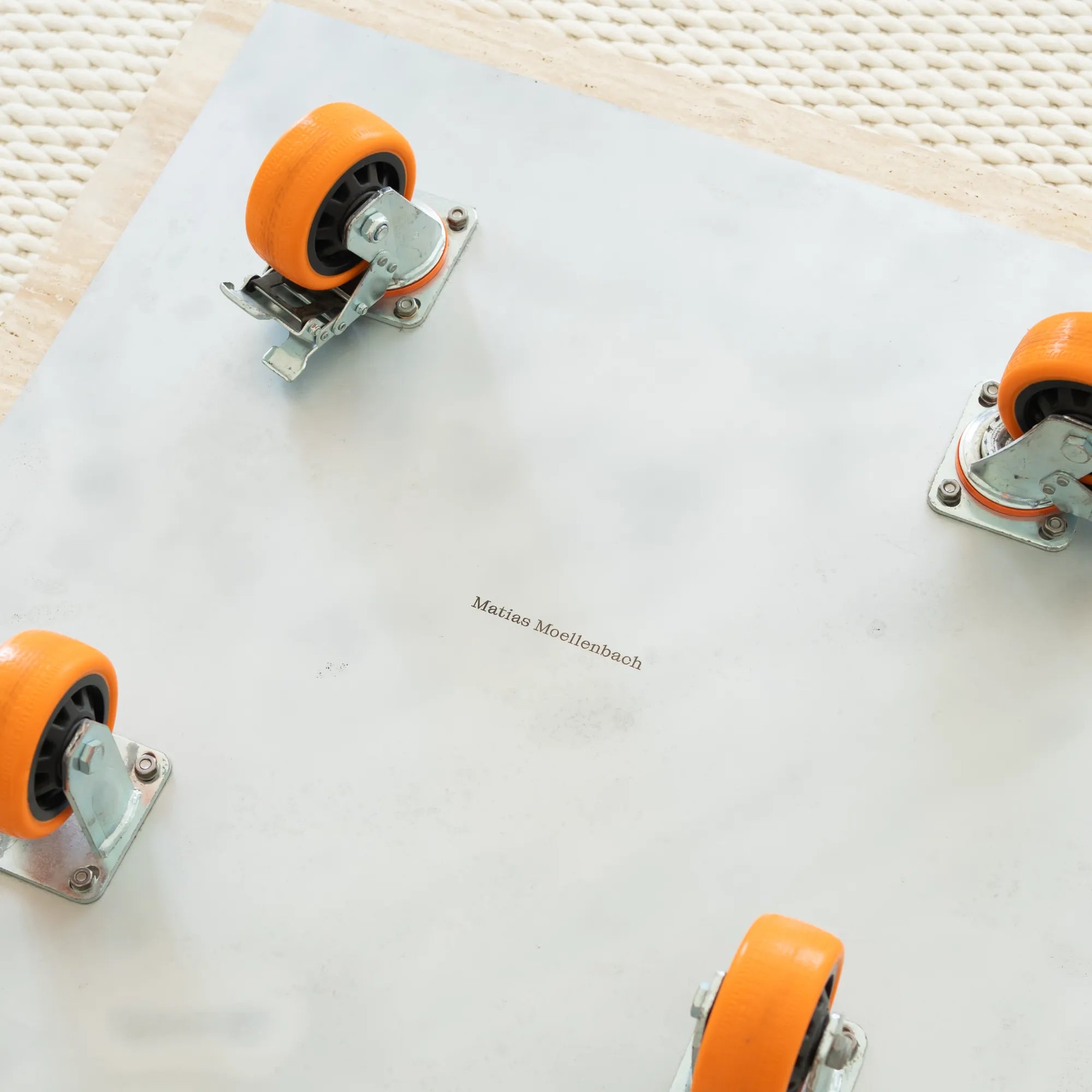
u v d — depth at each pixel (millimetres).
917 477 2129
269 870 2035
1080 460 2027
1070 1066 1964
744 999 1815
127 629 2113
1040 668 2062
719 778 2043
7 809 1933
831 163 2256
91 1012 2006
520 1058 1979
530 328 2195
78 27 2441
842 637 2080
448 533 2131
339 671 2090
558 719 2068
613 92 2293
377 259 2139
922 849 2018
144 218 2250
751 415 2156
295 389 2184
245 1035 1995
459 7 2334
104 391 2193
